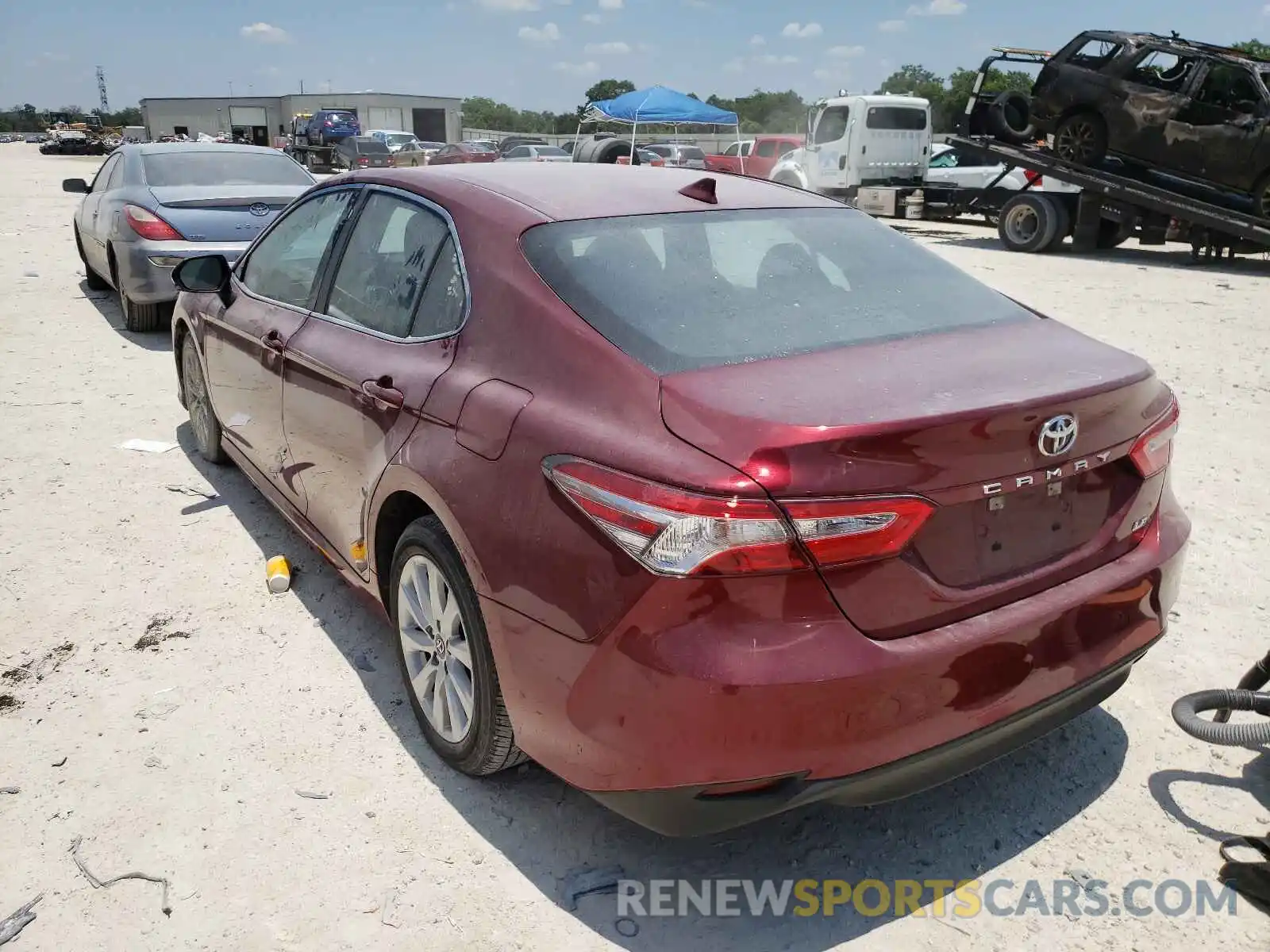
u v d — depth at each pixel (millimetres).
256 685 3439
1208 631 3812
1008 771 3051
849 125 20484
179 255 7922
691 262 2869
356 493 3283
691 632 2109
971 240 18484
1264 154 13789
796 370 2406
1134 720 3293
